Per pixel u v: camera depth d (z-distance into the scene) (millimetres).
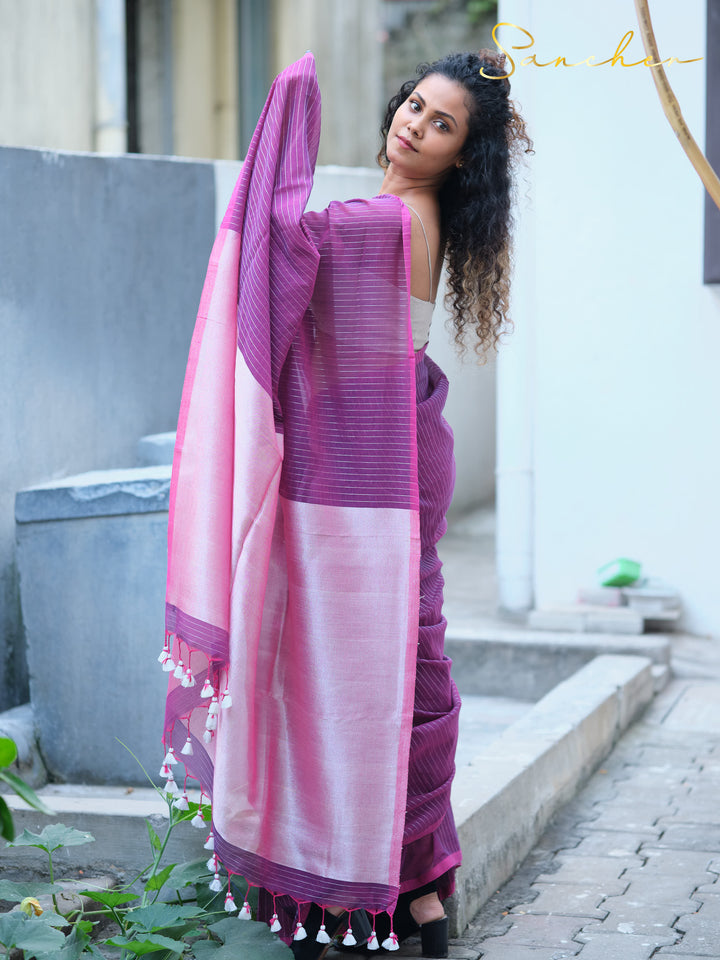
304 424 2791
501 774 3793
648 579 6660
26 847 3488
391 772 2754
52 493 4062
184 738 3020
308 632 2787
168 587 2842
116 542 4059
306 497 2789
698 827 4086
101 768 4125
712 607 6578
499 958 3088
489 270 2986
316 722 2779
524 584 6910
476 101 2850
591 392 6719
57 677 4125
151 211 5605
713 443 6531
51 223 4930
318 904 2826
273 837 2828
